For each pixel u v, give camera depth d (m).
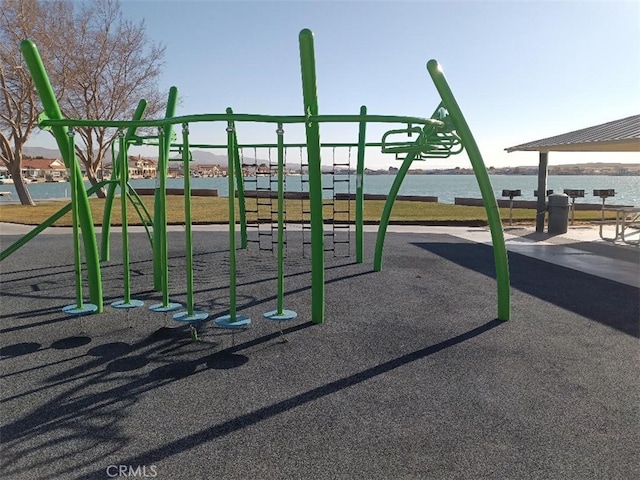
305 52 3.92
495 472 2.32
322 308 4.63
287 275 6.82
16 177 20.83
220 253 8.62
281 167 4.24
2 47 19.80
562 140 10.55
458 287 6.12
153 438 2.61
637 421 2.81
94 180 24.86
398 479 2.26
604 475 2.30
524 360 3.73
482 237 10.67
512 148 11.91
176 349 3.95
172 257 8.22
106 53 23.56
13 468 2.34
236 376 3.42
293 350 3.93
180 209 16.98
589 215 16.09
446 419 2.82
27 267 7.37
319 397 3.10
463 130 4.59
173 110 5.45
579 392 3.18
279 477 2.28
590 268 7.36
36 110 20.67
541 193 11.58
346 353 3.87
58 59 21.45
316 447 2.53
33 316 4.86
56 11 21.56
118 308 4.76
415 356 3.81
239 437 2.62
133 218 13.99
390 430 2.70
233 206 4.17
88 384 3.29
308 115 4.07
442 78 4.56
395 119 4.11
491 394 3.15
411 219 13.52
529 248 9.27
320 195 4.43
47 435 2.64
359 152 7.54
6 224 13.25
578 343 4.11
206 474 2.30
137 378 3.39
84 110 23.78
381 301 5.44
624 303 5.39
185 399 3.07
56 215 4.72
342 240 10.20
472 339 4.20
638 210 10.03
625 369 3.56
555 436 2.64
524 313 4.99
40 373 3.47
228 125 4.04
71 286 6.17
